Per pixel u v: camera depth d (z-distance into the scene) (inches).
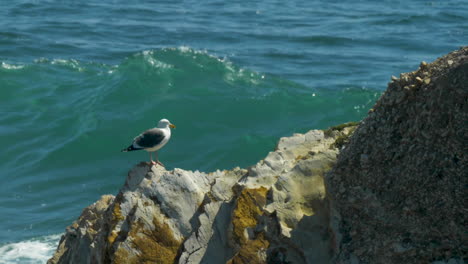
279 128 1533.0
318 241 589.3
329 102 1663.4
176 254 625.9
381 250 561.3
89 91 1717.5
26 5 2842.0
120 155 1416.1
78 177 1337.4
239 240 608.1
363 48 2335.1
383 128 586.6
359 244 571.8
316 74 1984.5
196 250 617.6
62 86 1756.9
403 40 2450.8
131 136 1494.8
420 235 552.7
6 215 1184.2
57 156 1407.5
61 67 1911.9
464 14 2906.0
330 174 603.5
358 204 581.3
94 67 1931.6
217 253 616.7
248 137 1475.1
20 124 1547.7
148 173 681.0
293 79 1918.1
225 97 1670.8
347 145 609.9
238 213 621.0
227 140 1471.5
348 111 1626.5
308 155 679.1
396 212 565.0
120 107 1619.1
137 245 627.8
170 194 655.1
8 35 2282.2
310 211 611.8
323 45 2367.1
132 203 661.3
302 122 1563.7
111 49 2204.7
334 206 595.5
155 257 624.4
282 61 2122.3
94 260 677.3
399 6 3125.0
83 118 1560.0
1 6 2797.7
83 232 754.8
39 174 1348.4
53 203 1238.9
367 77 1973.4
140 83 1726.1
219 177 683.4
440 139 547.5
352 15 2901.1
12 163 1392.7
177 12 2883.9
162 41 2351.1
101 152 1427.2
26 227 1145.4
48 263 811.4
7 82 1761.8
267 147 1438.2
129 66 1827.0
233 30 2549.2
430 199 549.3
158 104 1625.2
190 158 1408.7
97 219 767.1
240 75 1820.9
